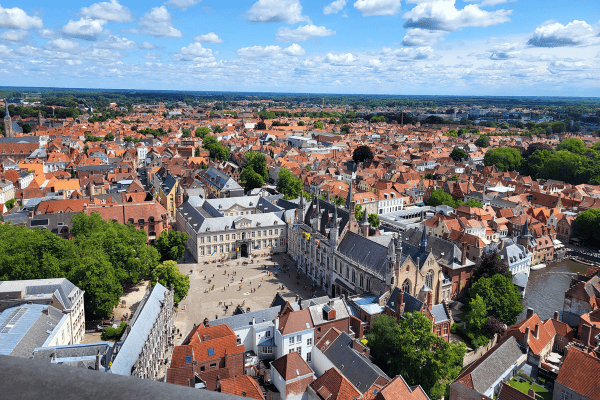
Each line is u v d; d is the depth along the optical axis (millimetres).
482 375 99312
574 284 151125
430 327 104812
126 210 186250
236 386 88500
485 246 166625
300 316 113062
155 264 156125
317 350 109500
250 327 114750
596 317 125500
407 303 118812
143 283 159500
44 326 101875
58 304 111375
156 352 110500
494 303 135500
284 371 96875
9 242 130625
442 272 156250
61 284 115625
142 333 102750
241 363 102875
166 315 122938
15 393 8406
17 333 96062
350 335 116500
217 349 100938
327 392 90062
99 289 125750
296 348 111438
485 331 130125
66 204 195000
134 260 146500
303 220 181750
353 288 142625
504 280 139625
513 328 120375
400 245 126125
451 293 155125
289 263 188250
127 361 90875
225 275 173625
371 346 110750
